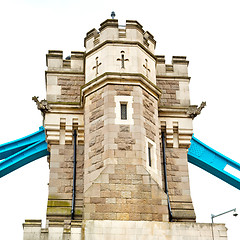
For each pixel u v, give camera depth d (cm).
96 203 2575
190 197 2930
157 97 3002
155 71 3086
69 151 3002
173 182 2961
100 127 2812
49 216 2811
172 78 3231
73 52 3259
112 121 2791
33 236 2470
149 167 2739
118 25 3058
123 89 2883
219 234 2552
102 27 3059
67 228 2492
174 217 2855
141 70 2967
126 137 2758
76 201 2864
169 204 2855
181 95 3189
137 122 2803
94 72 2994
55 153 2989
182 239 2522
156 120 2934
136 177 2653
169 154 3034
